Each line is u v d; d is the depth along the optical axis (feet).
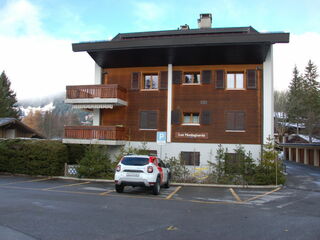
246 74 71.61
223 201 39.40
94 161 64.64
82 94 73.56
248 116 70.79
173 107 74.23
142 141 75.15
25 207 31.04
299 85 223.10
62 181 59.06
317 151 126.62
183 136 73.10
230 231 23.65
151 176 42.52
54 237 21.07
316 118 171.53
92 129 71.26
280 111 241.55
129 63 77.00
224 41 65.87
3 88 199.11
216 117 72.08
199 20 91.30
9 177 63.98
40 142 69.10
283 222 27.14
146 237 21.50
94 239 20.83
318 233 23.44
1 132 109.29
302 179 74.43
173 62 74.59
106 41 71.20
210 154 71.41
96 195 41.27
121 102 73.56
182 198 41.06
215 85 72.64
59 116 285.84
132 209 31.76
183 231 23.36
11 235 21.25
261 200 41.04
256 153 69.67
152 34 81.92
